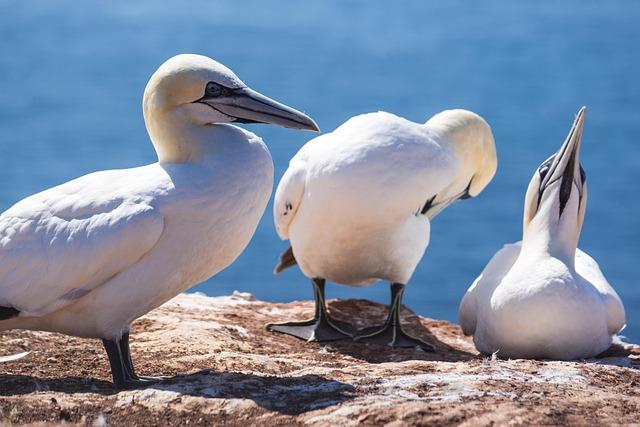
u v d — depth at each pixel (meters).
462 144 16.58
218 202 11.80
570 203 14.35
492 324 14.27
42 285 11.45
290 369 13.00
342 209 14.95
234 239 12.09
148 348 13.79
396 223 15.13
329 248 15.42
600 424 10.47
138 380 11.95
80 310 11.67
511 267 14.80
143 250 11.45
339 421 10.55
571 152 14.37
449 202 17.12
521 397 11.18
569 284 13.91
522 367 12.48
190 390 11.40
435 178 15.34
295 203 15.64
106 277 11.48
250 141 12.23
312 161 15.31
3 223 11.72
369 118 15.45
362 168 14.84
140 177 11.86
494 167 17.31
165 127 12.21
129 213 11.40
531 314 13.83
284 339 15.52
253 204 12.09
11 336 14.01
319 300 16.02
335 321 16.31
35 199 11.81
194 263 11.89
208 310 16.77
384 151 14.97
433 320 17.69
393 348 15.24
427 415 10.52
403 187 14.97
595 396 11.33
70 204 11.59
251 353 14.13
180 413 11.01
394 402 10.94
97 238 11.34
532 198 14.91
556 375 12.14
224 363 12.98
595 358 14.29
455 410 10.59
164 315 15.89
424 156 15.27
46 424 10.72
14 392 11.78
